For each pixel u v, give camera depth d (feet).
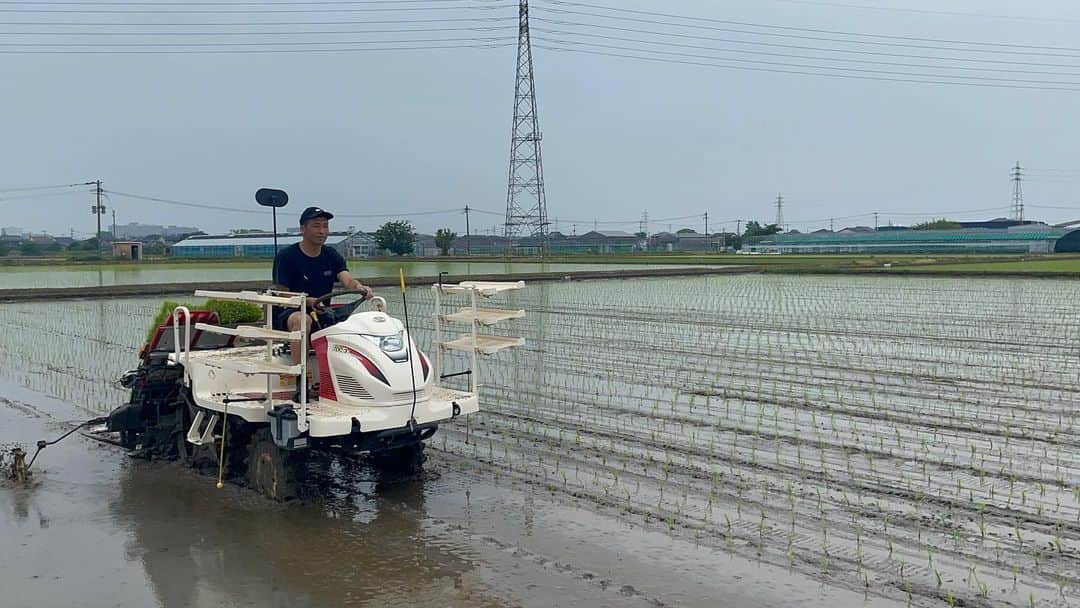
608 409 38.01
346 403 24.77
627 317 77.46
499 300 96.17
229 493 26.68
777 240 328.90
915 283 117.80
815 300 93.15
